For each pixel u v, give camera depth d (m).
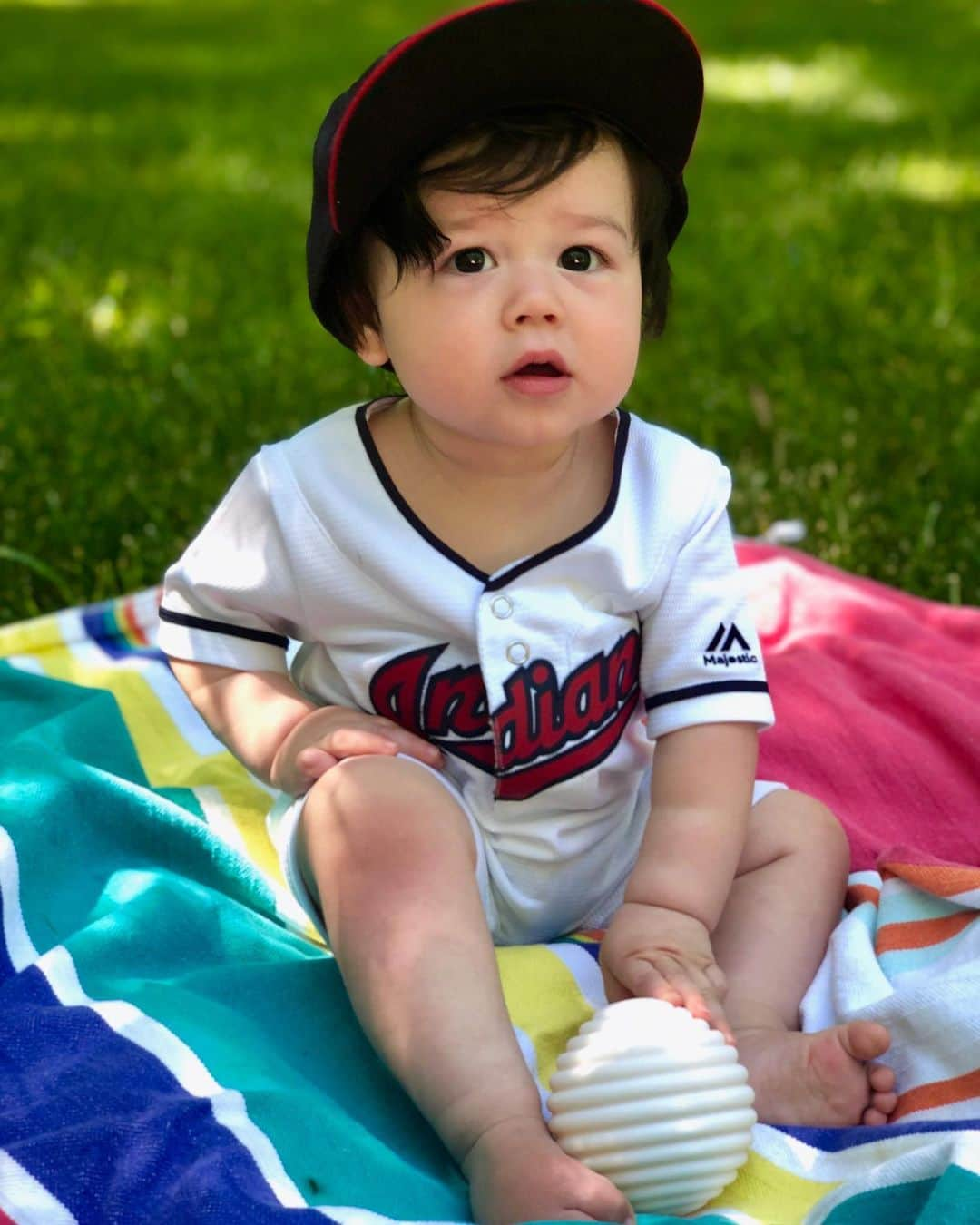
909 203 5.55
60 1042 1.62
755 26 9.88
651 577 1.83
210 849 2.03
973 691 2.49
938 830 2.21
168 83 8.22
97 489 3.36
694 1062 1.48
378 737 1.77
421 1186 1.49
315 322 4.47
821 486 3.45
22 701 2.45
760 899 1.87
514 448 1.77
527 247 1.67
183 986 1.74
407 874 1.63
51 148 6.71
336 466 1.83
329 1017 1.75
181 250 5.20
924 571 3.10
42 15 10.89
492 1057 1.53
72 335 4.34
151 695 2.48
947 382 3.92
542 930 1.94
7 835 1.95
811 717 2.38
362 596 1.82
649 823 1.82
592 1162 1.47
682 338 4.43
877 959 1.83
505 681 1.78
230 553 1.89
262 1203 1.39
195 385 3.95
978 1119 1.56
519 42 1.65
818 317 4.42
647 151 1.76
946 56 8.48
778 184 5.91
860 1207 1.43
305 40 9.79
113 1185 1.41
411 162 1.67
